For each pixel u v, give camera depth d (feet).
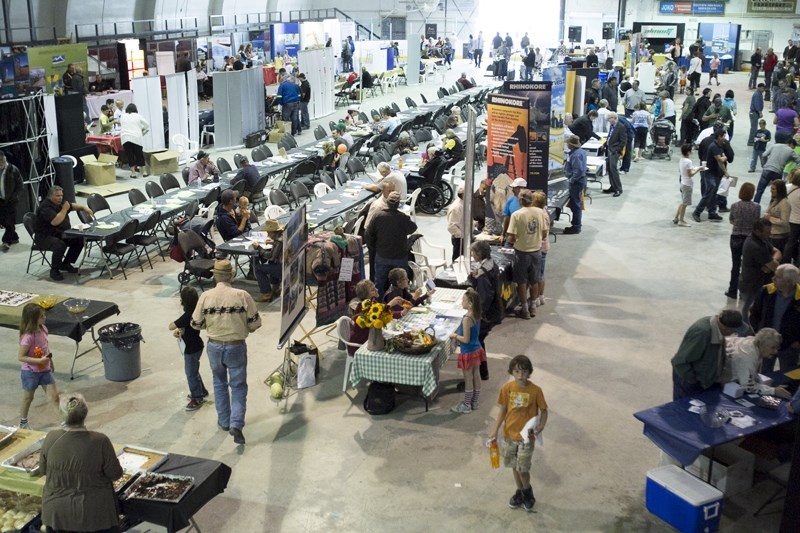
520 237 32.78
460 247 36.65
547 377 28.55
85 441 16.94
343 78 100.22
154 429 25.08
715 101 70.03
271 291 36.32
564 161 52.21
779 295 25.32
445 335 26.66
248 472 22.76
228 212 38.22
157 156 60.23
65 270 39.63
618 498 21.52
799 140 52.80
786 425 21.84
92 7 91.04
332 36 115.34
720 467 21.03
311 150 57.11
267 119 81.35
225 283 23.84
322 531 20.20
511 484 22.17
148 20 98.43
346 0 147.13
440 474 22.65
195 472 18.86
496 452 20.65
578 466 23.03
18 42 81.35
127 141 58.85
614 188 55.98
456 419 25.64
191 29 110.01
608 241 45.32
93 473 16.96
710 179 48.16
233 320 23.56
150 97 62.08
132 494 17.85
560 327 33.12
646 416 20.74
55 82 72.54
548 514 20.83
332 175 51.98
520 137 36.22
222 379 24.39
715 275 39.58
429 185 49.39
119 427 25.17
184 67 81.76
